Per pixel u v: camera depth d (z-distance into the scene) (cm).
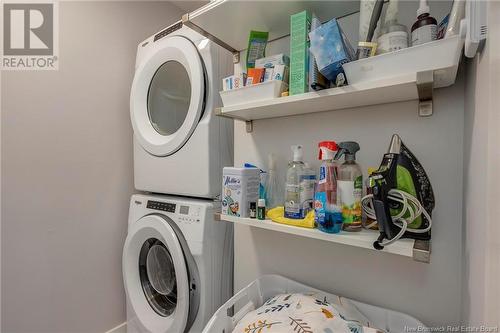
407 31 63
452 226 67
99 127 140
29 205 116
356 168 69
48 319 121
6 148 110
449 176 68
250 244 110
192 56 107
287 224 75
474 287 52
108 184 144
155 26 167
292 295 85
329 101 74
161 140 119
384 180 58
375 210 58
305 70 71
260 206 82
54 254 123
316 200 68
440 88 69
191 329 104
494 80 38
